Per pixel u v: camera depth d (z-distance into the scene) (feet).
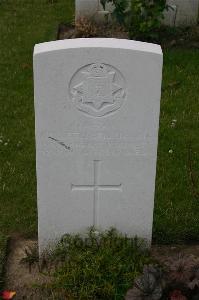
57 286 13.70
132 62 12.73
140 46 12.81
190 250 15.49
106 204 14.46
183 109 22.53
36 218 16.78
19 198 17.60
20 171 18.81
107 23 30.32
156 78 12.89
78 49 12.57
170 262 13.64
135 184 14.20
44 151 13.66
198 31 29.32
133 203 14.46
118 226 14.79
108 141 13.62
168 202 17.25
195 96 23.53
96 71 12.83
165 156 19.49
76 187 14.20
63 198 14.32
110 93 13.07
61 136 13.51
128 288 13.47
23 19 31.91
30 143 20.42
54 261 14.75
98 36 29.17
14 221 16.66
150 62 12.72
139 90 13.03
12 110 22.57
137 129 13.48
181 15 30.04
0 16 32.35
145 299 12.37
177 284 12.74
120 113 13.29
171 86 24.29
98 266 13.76
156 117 13.33
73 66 12.74
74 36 29.48
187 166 18.97
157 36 28.48
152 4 28.09
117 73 12.87
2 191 17.88
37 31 30.14
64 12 32.91
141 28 28.25
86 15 30.37
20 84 24.58
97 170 14.01
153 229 16.10
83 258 14.05
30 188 18.04
